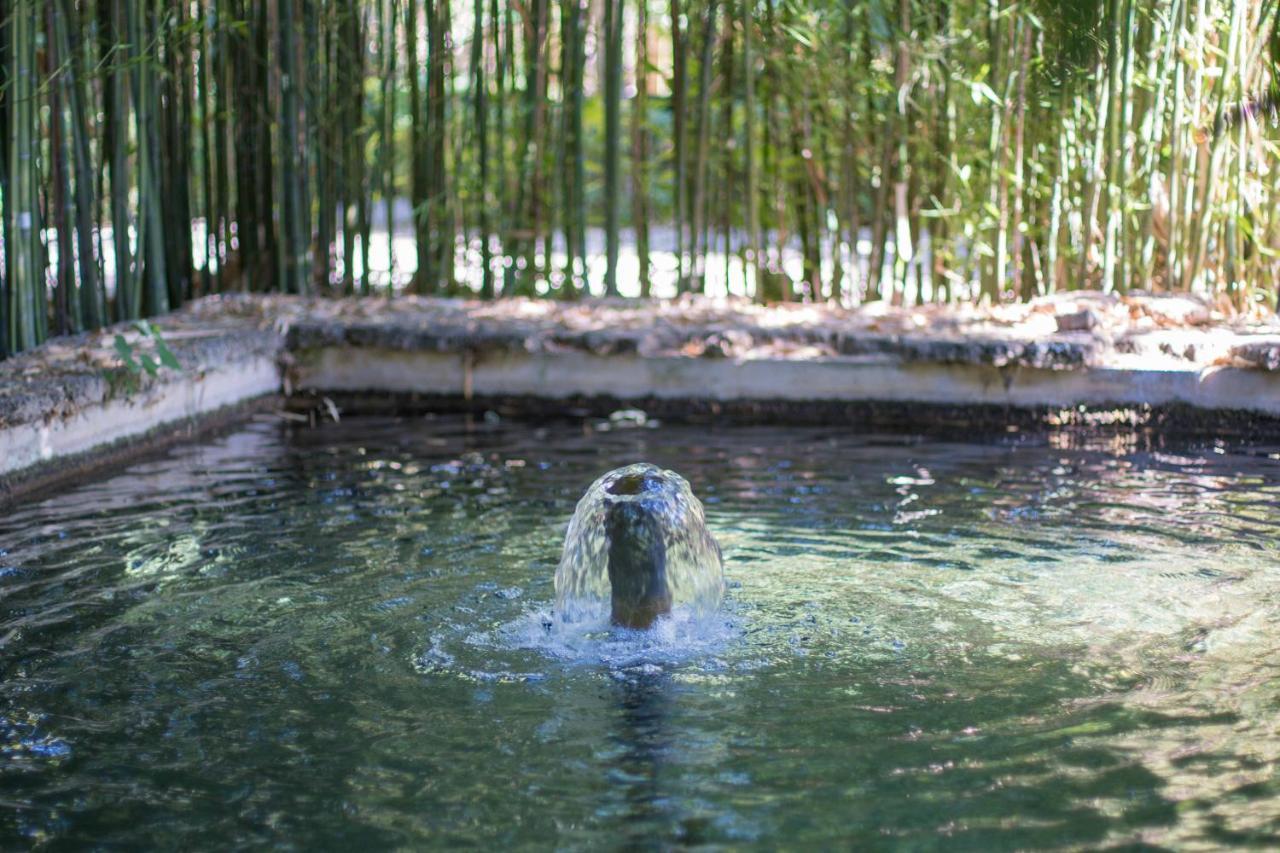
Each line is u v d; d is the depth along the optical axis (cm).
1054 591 394
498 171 802
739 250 820
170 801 276
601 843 257
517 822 265
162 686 331
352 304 761
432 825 265
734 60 786
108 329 662
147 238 720
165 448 598
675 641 358
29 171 593
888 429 638
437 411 691
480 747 297
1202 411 612
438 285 832
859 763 288
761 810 269
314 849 257
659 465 559
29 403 508
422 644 357
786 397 658
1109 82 666
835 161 787
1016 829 260
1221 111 660
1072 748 293
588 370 677
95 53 648
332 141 804
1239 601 382
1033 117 721
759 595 393
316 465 564
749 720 309
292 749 297
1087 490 511
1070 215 721
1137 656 343
